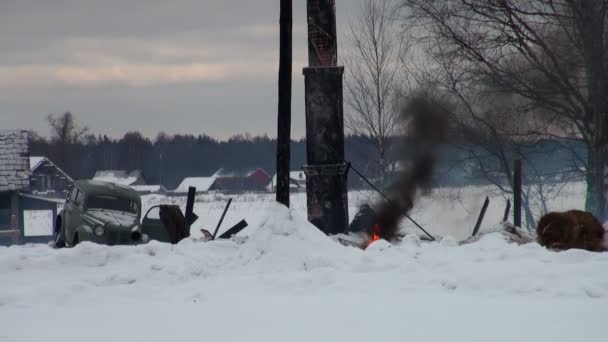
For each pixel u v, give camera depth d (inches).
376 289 1414.9
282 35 2105.1
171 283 1614.2
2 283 1619.1
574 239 2108.8
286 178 2055.9
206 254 1910.7
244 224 2792.8
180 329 1069.8
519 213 2696.9
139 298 1430.9
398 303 1251.2
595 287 1320.1
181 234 2933.1
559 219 2118.6
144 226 3002.0
